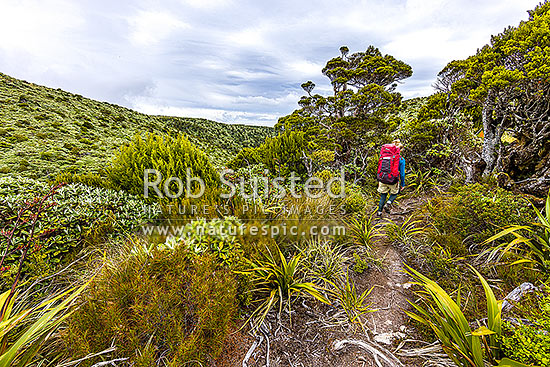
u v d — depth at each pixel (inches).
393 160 167.2
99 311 61.2
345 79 335.9
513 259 97.3
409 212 188.2
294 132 270.1
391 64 378.0
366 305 93.0
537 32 161.2
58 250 97.7
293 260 98.2
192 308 68.4
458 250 114.6
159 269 74.4
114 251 102.0
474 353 55.6
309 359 70.7
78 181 167.2
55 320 60.5
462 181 225.0
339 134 279.3
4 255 68.3
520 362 51.8
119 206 133.0
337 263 108.8
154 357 57.8
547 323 50.8
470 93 197.3
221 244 88.3
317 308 91.0
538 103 174.7
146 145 169.8
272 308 89.0
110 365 55.6
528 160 181.9
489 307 62.2
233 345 73.4
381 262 118.2
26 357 53.4
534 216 119.0
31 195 113.6
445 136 256.4
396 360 69.7
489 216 114.9
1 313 55.2
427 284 72.4
